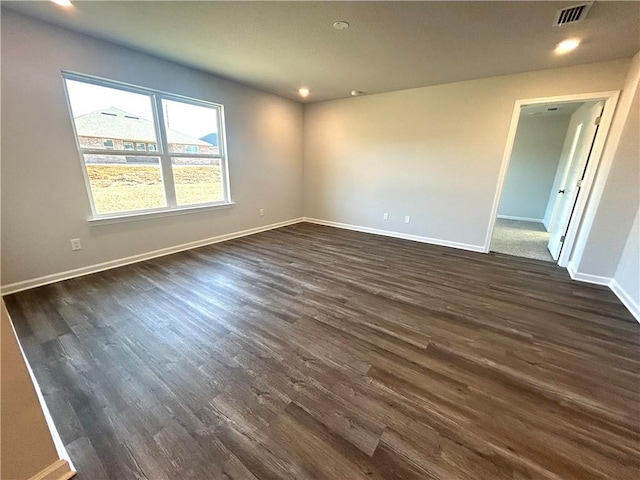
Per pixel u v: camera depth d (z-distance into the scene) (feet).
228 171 14.35
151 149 11.40
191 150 12.80
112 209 10.57
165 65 10.86
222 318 7.45
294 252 13.07
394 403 4.87
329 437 4.24
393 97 14.75
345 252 13.19
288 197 18.58
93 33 8.65
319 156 18.33
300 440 4.19
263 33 8.32
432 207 14.71
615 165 9.18
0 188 7.95
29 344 6.31
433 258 12.57
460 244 14.23
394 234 16.33
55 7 7.17
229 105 13.61
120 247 10.87
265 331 6.91
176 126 12.07
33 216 8.65
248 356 6.02
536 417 4.66
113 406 4.75
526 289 9.50
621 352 6.37
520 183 22.06
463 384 5.33
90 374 5.46
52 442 3.57
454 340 6.68
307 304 8.25
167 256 12.20
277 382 5.31
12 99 7.85
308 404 4.83
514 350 6.36
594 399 5.05
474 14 6.98
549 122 20.24
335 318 7.54
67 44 8.54
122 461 3.86
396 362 5.90
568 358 6.13
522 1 6.37
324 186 18.61
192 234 13.37
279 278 10.07
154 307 7.95
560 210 13.87
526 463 3.91
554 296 9.01
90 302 8.16
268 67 11.33
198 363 5.79
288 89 14.67
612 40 8.13
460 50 9.21
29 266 8.78
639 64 8.52
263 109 15.43
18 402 3.27
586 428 4.48
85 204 9.72
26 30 7.81
